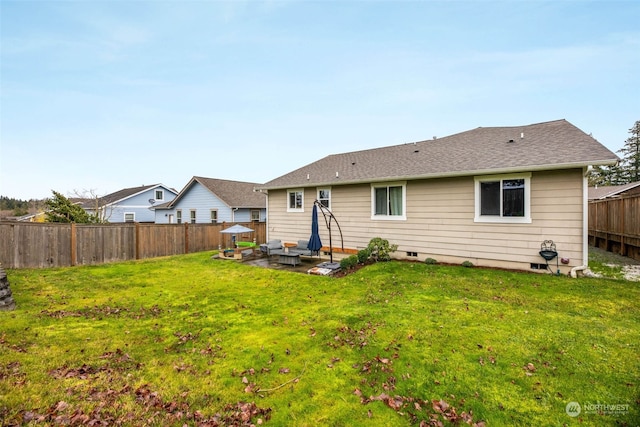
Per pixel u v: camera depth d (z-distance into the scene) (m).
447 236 9.74
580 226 7.74
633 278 7.90
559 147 8.62
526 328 4.75
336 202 12.32
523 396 3.17
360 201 11.67
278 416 3.00
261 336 4.88
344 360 4.04
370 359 4.02
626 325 4.84
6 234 9.94
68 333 4.89
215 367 3.93
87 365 3.89
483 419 2.88
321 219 12.77
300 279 8.85
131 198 32.19
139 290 7.84
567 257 7.92
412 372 3.68
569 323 4.92
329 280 8.56
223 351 4.38
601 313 5.40
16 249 10.10
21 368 3.72
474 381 3.45
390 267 9.30
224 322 5.55
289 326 5.30
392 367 3.80
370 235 11.45
